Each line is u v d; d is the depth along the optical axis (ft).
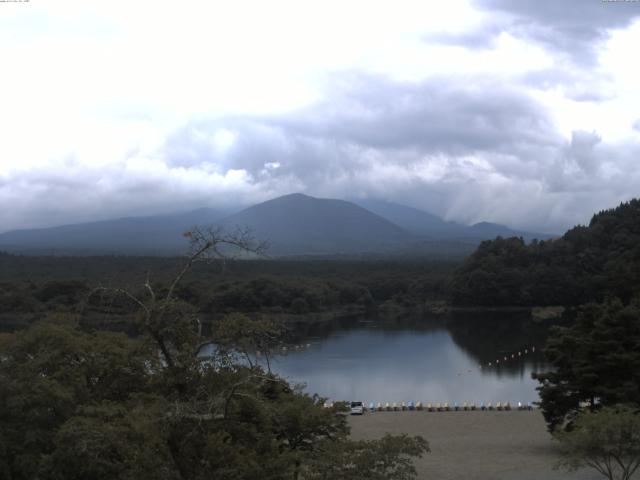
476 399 274.77
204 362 79.71
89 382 127.34
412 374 332.60
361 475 90.48
